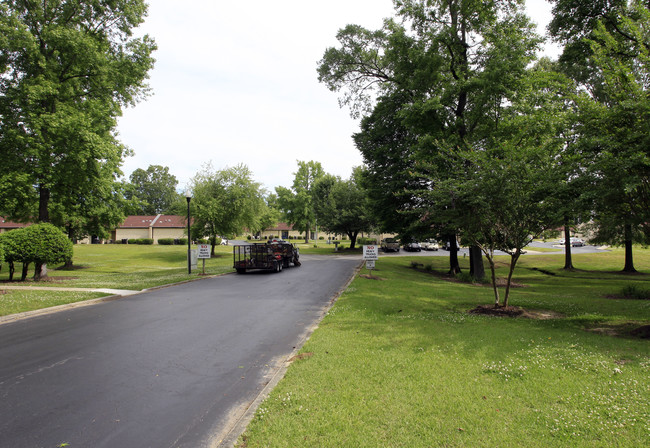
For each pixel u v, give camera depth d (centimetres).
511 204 888
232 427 373
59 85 1856
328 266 2555
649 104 654
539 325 787
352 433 337
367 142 2797
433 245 5266
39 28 1911
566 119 891
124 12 2005
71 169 1825
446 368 507
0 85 1848
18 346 672
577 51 1596
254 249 2075
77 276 1955
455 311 991
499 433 330
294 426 354
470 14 1823
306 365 527
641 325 754
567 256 2870
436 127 1905
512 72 1644
